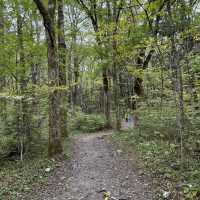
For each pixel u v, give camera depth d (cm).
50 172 926
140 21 1223
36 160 1120
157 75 1166
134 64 1437
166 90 1128
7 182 834
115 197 680
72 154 1200
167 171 809
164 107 1266
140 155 1061
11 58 1244
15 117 1253
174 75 853
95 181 819
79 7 1914
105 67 1762
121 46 1359
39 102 1309
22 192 748
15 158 1223
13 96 1087
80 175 888
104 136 1766
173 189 686
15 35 1259
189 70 823
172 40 749
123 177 833
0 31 1284
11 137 1241
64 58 1595
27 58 1309
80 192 737
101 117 2478
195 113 915
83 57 2377
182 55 770
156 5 644
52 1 1098
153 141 1255
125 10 1364
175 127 1213
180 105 823
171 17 720
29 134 1298
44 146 1348
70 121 2370
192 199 612
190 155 936
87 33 1817
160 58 865
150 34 930
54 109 1148
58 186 791
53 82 1118
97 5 1838
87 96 4078
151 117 1367
